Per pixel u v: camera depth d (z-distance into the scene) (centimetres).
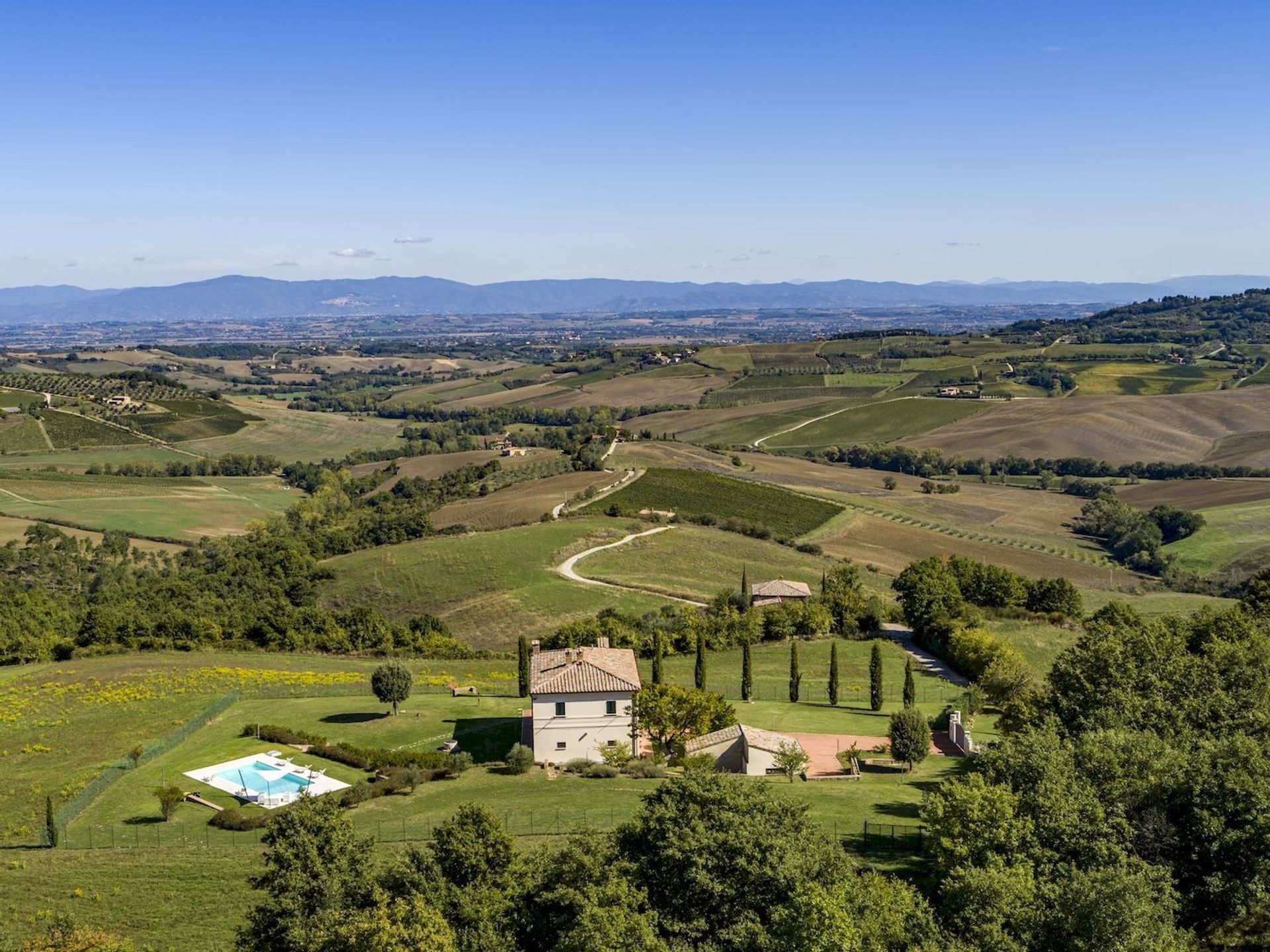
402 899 4216
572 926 4150
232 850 6081
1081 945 3959
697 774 4950
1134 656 6931
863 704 9688
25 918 5244
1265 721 5938
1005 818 4709
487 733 8544
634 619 12825
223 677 10700
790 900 4141
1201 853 4794
